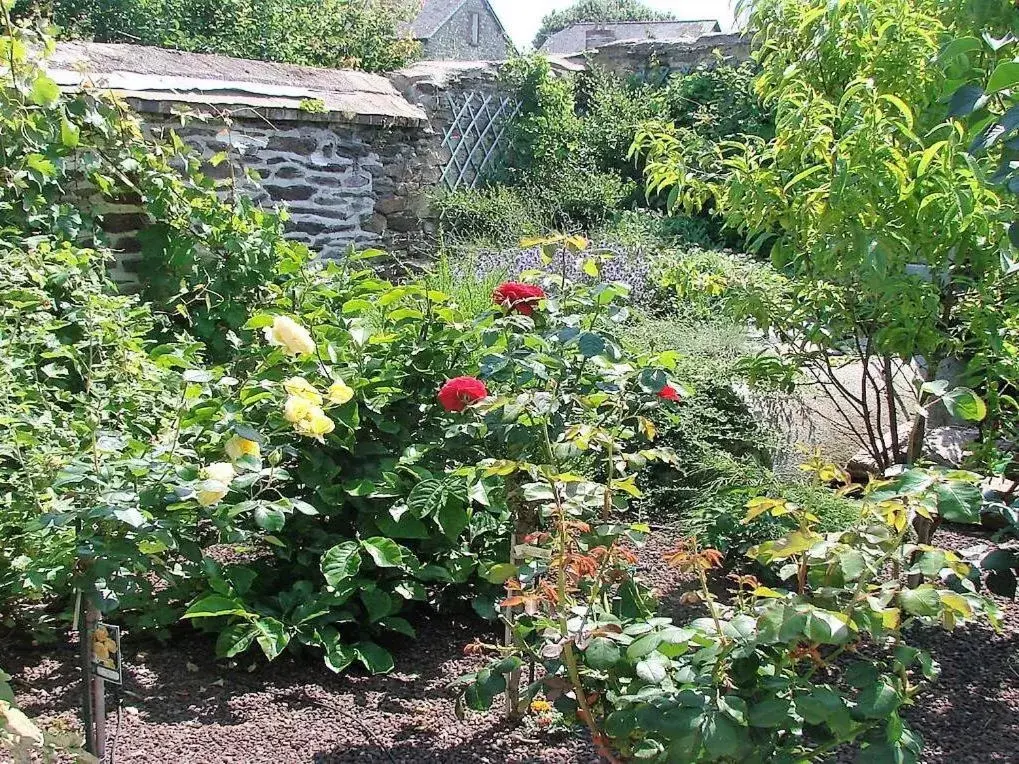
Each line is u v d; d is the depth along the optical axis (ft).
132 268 18.20
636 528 7.58
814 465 7.33
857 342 11.25
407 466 10.21
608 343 8.71
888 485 5.92
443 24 81.46
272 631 9.05
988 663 9.71
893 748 5.38
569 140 34.12
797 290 11.27
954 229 9.05
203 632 10.00
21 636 9.73
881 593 5.79
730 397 14.94
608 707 6.53
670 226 28.86
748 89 31.86
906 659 5.82
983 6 8.14
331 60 39.96
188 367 10.72
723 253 25.09
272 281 17.52
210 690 8.96
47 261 14.23
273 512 8.27
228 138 20.94
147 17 38.58
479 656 9.41
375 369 10.58
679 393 10.19
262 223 18.07
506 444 8.88
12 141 15.66
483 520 10.21
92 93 16.71
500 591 10.51
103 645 6.96
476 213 27.78
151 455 7.93
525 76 33.30
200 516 9.21
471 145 31.83
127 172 17.40
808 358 11.74
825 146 9.34
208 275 17.42
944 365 12.21
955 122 8.39
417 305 11.73
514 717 8.52
